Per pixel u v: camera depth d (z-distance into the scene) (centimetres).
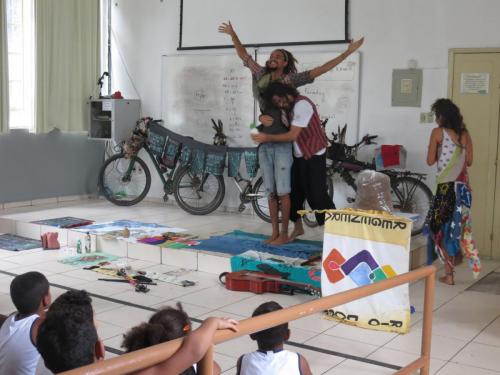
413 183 698
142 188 924
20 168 874
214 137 839
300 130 578
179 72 878
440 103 567
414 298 534
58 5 870
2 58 818
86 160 951
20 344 274
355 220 466
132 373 173
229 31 649
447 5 681
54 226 726
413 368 340
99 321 471
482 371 391
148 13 903
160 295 536
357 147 730
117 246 669
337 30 751
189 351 181
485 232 673
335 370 390
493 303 523
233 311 498
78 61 902
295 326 466
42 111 871
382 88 727
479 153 671
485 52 662
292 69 618
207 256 607
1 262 640
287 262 564
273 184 615
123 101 896
